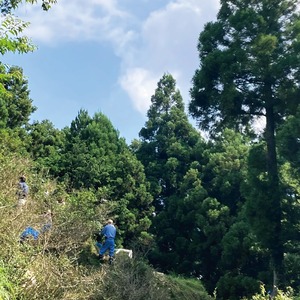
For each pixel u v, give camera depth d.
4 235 6.82
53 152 36.69
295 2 24.78
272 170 23.75
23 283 6.55
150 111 49.19
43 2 8.64
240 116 25.47
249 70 23.78
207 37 25.77
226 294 27.25
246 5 25.92
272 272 24.34
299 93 22.94
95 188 34.06
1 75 7.65
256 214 22.66
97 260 10.95
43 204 10.46
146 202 36.25
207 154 41.62
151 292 9.67
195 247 34.59
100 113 44.03
